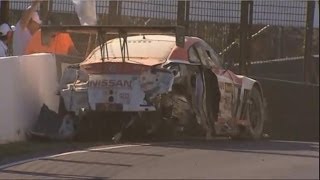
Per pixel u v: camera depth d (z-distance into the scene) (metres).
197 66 39.12
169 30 36.25
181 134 40.03
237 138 42.81
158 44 38.88
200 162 29.12
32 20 47.72
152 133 39.28
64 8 54.41
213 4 56.09
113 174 26.97
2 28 48.72
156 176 26.19
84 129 38.09
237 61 56.00
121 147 34.50
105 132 38.84
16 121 37.50
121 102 36.28
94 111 37.12
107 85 36.59
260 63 59.19
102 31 37.69
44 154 32.62
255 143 37.62
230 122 41.34
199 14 55.91
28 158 31.62
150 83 36.12
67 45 45.09
